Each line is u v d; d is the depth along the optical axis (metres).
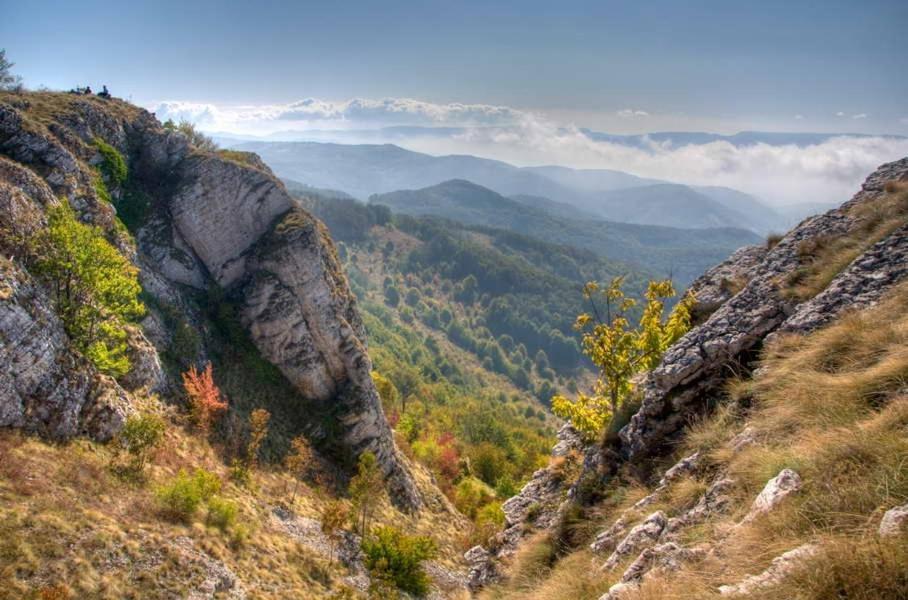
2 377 26.19
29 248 31.64
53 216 33.44
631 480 14.13
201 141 73.06
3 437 25.36
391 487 57.78
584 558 11.98
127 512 26.33
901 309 10.62
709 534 8.23
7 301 27.33
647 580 7.44
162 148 57.16
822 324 12.19
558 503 19.67
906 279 11.83
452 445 99.62
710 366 14.27
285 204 59.91
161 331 45.94
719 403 13.04
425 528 55.88
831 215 18.42
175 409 41.38
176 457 36.12
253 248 57.34
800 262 16.45
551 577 12.26
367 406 57.84
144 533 25.27
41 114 47.59
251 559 30.42
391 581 36.12
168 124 67.62
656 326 19.00
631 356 20.02
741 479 9.10
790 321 12.98
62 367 29.73
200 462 38.53
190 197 54.06
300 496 45.25
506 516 21.64
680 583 6.82
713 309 20.22
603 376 21.52
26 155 41.38
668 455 13.69
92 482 26.72
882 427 7.40
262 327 54.38
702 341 14.94
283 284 55.56
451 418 127.88
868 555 4.99
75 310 32.44
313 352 56.38
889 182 17.84
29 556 19.77
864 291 12.39
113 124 54.06
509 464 95.44
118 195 51.59
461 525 62.69
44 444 27.06
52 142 43.12
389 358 167.12
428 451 87.38
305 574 33.44
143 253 50.97
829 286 13.34
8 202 32.34
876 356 9.65
